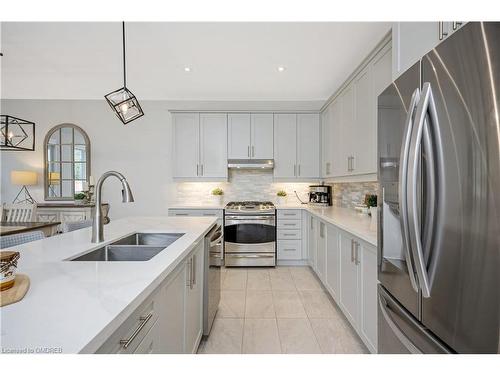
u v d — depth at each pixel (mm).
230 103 4742
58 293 909
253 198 4789
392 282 1408
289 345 2131
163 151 4754
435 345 1037
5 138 3887
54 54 3100
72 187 4723
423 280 1065
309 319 2562
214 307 2508
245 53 3051
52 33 2646
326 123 4125
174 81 3936
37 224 2975
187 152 4438
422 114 1059
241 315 2639
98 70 3576
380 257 1556
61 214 4363
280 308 2791
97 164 4734
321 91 4324
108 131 4730
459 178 930
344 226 2330
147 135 4746
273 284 3463
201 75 3701
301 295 3121
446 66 987
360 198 3582
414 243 1074
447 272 985
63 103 4699
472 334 883
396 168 1371
